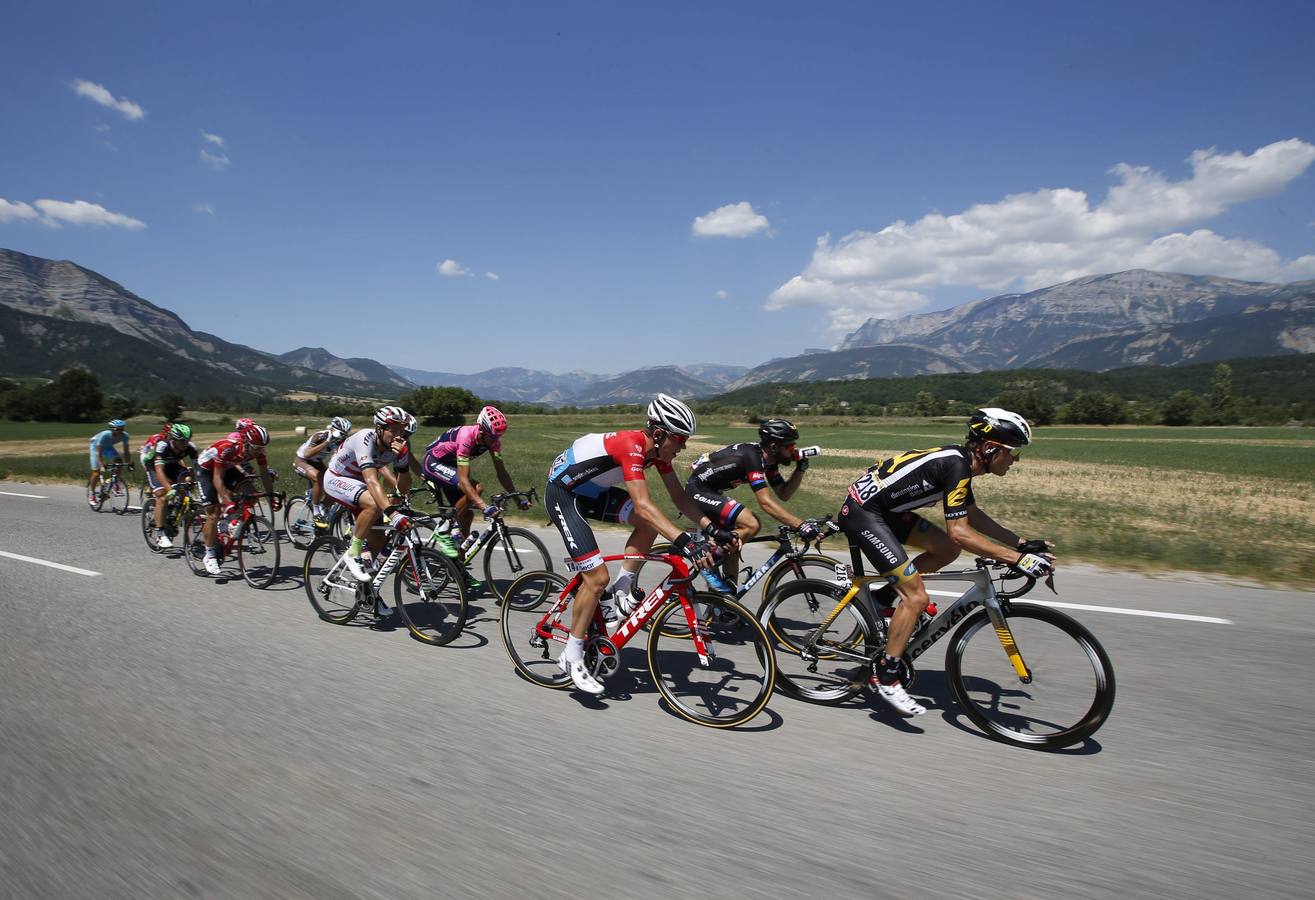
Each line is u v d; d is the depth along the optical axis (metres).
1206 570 6.83
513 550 6.18
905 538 4.05
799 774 3.01
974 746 3.30
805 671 4.12
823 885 2.21
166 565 7.42
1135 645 4.57
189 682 4.11
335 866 2.34
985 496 16.72
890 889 2.20
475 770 3.04
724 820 2.62
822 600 4.07
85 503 12.61
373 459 5.11
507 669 4.40
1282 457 35.94
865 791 2.85
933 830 2.55
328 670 4.34
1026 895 2.16
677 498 4.65
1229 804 2.72
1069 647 3.35
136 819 2.65
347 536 5.61
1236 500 16.44
